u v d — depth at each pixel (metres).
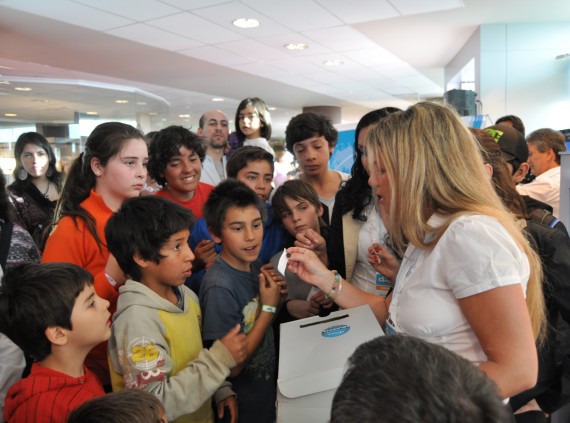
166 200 1.17
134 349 1.02
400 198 0.87
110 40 4.86
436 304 0.82
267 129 3.54
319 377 0.91
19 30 4.45
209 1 3.79
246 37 4.90
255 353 1.35
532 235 1.19
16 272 0.99
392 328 0.94
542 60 4.83
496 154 1.21
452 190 0.83
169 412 0.99
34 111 5.46
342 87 8.10
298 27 4.59
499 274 0.73
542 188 2.75
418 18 4.44
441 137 0.84
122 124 1.48
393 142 0.87
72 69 6.27
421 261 0.87
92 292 1.02
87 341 1.00
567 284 1.15
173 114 11.11
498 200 0.86
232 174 1.95
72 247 1.33
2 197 1.58
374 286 1.62
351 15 4.26
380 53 5.80
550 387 1.21
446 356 0.43
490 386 0.41
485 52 4.86
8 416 0.96
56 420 0.91
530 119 4.94
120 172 1.42
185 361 1.14
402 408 0.37
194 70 6.47
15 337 0.97
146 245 1.10
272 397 1.38
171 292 1.21
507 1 4.04
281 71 6.68
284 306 1.63
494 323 0.72
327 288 1.25
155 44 5.08
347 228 1.64
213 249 1.61
